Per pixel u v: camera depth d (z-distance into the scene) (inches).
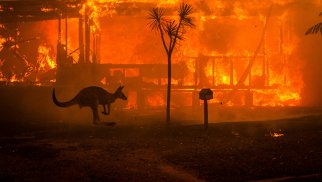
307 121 554.6
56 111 709.9
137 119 641.6
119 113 725.3
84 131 506.6
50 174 297.3
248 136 444.5
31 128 548.4
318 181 277.6
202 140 424.8
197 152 366.9
